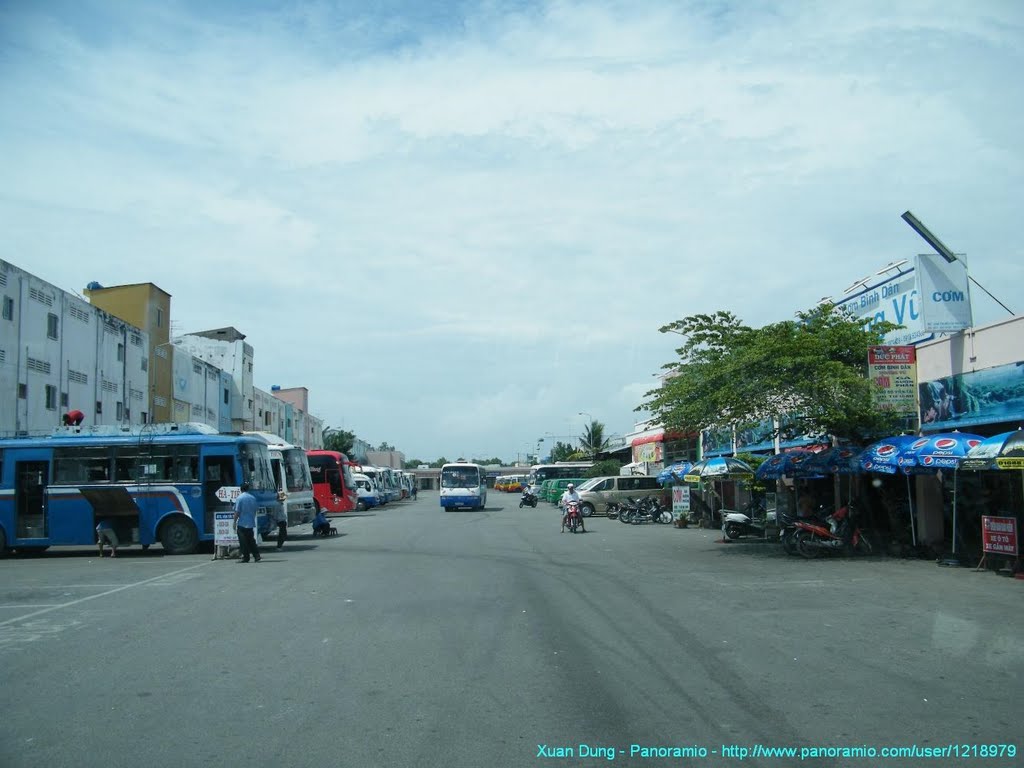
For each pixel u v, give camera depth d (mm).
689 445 40312
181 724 6344
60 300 32219
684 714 6520
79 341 33781
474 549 21250
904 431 19297
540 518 37469
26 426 29469
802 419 19547
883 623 10336
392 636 9656
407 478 88125
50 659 8656
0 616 11406
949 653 8617
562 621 10602
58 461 20984
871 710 6598
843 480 23531
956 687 7266
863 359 20281
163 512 20766
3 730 6238
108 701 7012
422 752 5660
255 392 63781
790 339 19297
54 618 11211
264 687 7414
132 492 20766
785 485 26266
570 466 61875
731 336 21609
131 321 42375
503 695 7086
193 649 9078
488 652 8766
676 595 12867
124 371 38344
